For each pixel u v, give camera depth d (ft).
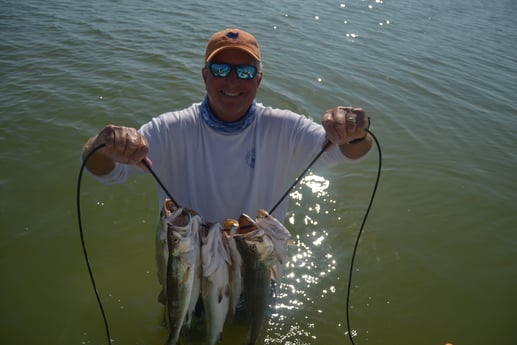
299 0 19.90
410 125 10.57
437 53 15.57
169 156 4.19
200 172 4.23
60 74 10.80
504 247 7.17
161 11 16.02
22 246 6.41
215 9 16.92
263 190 4.36
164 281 3.97
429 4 22.72
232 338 5.11
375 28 17.40
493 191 8.52
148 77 11.06
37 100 9.61
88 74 10.91
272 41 14.40
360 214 7.62
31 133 8.59
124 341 5.29
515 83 13.83
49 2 15.74
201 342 4.84
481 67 14.82
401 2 22.21
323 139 4.10
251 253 3.82
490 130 10.85
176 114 4.19
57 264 6.22
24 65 11.08
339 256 6.77
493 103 12.28
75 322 5.47
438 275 6.55
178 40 13.48
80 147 8.37
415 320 5.85
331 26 16.88
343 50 14.53
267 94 10.97
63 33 13.20
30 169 7.73
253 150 4.20
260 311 4.07
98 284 5.99
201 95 10.47
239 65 3.83
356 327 5.69
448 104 11.88
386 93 11.96
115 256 6.44
